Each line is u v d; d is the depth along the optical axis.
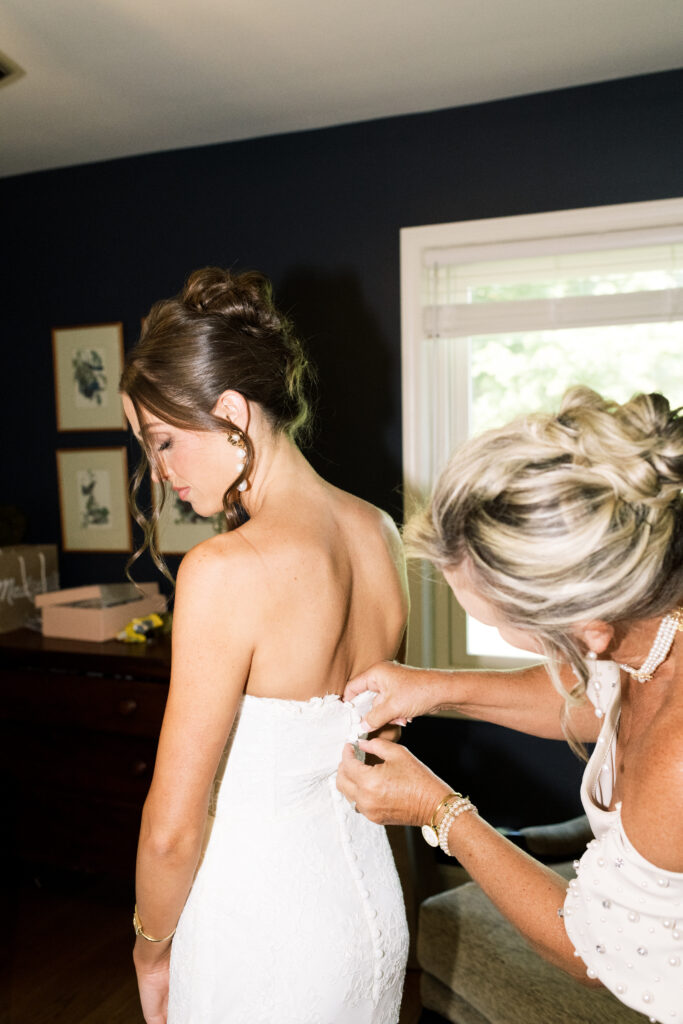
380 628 1.17
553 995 1.62
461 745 2.94
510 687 1.30
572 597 0.82
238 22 2.18
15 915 2.82
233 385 1.04
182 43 2.29
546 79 2.58
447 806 1.07
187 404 1.03
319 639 1.00
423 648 2.98
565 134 2.67
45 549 3.27
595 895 0.91
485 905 1.92
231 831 1.05
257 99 2.68
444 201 2.82
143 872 1.01
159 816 0.97
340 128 2.92
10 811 2.88
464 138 2.78
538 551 0.81
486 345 2.93
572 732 1.08
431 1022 1.92
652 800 0.85
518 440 0.87
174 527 3.27
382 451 2.96
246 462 1.04
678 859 0.84
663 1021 0.87
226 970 1.03
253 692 1.02
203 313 1.06
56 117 2.81
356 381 2.97
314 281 3.01
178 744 0.95
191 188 3.14
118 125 2.89
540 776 2.87
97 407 3.37
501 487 0.84
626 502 0.81
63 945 2.62
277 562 0.96
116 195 3.26
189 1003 1.05
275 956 1.01
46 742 2.81
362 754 1.18
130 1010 2.28
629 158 2.61
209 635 0.94
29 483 3.53
